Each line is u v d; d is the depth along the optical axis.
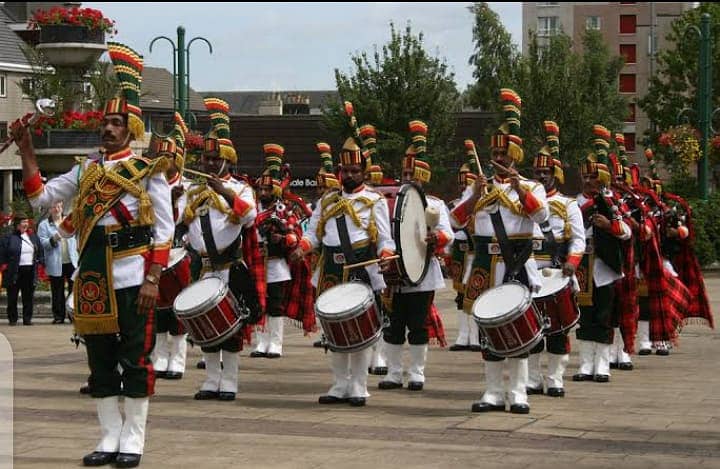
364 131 12.34
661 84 56.31
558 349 10.96
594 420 9.62
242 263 10.84
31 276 18.44
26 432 8.98
